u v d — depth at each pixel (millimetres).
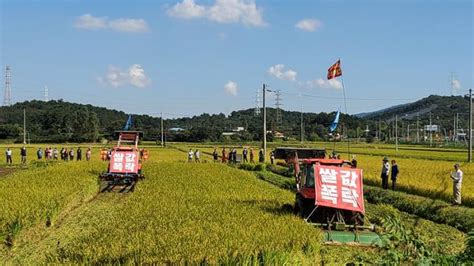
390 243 9781
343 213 17453
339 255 13750
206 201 22203
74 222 19094
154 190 27078
